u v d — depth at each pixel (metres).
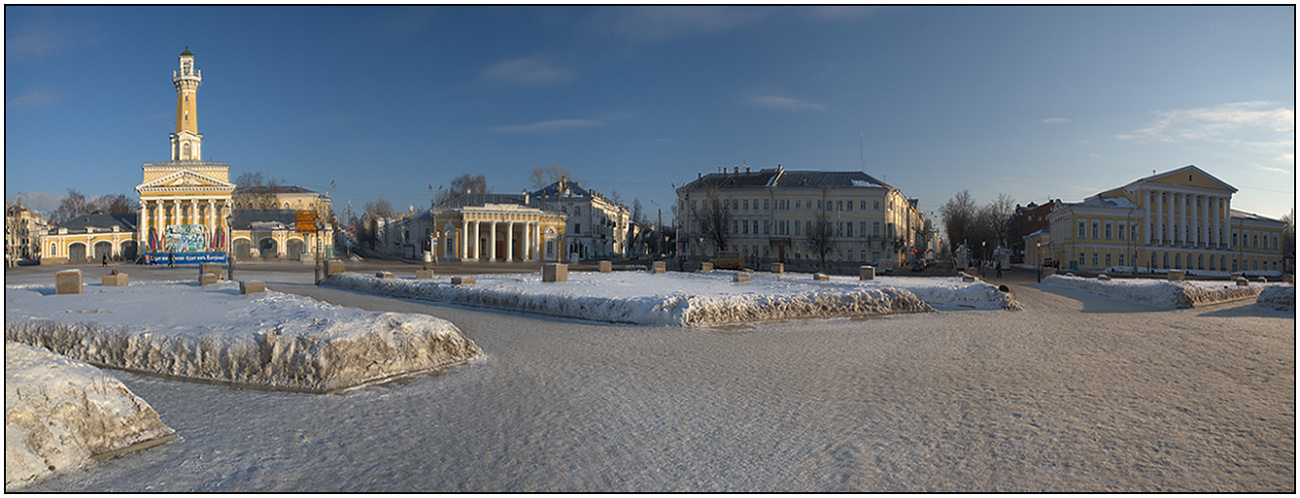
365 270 46.84
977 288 21.83
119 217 78.44
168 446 6.01
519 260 79.12
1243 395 8.22
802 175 80.00
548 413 7.25
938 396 8.13
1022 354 11.54
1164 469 5.53
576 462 5.66
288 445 6.09
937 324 16.39
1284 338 13.92
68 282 17.48
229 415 7.10
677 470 5.48
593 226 91.69
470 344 10.81
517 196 87.62
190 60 75.50
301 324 9.63
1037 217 100.56
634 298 17.03
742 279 26.27
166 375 9.15
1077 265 66.00
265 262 62.47
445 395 8.10
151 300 14.91
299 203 100.25
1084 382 9.02
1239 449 6.05
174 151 75.81
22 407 5.19
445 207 78.19
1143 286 25.09
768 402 7.80
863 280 28.59
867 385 8.79
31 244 75.88
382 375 9.11
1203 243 71.12
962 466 5.59
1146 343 13.05
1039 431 6.60
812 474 5.41
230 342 9.19
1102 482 5.24
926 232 130.38
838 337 13.77
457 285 22.02
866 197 74.75
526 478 5.28
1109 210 66.56
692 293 19.06
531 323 15.88
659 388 8.56
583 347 12.11
